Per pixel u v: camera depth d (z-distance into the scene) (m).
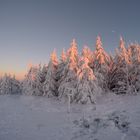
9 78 60.09
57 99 30.78
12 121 15.83
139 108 16.52
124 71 30.09
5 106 25.30
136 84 29.11
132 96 26.52
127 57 31.42
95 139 10.73
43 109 22.36
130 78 30.31
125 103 21.12
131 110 16.25
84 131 12.50
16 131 12.79
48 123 15.11
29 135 11.88
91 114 17.58
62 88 28.22
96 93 26.03
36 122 15.48
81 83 25.56
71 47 30.31
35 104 26.86
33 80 40.91
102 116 15.98
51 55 37.78
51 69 34.88
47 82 34.69
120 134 11.03
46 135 11.88
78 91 25.44
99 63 32.00
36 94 40.25
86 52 34.41
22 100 32.38
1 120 16.19
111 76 34.00
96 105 22.91
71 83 27.36
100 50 32.34
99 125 13.54
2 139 10.99
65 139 11.02
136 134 10.47
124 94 29.44
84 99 24.52
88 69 26.12
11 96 41.38
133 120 13.06
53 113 19.61
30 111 21.00
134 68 30.28
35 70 42.03
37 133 12.33
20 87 61.72
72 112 19.67
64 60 35.53
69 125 14.25
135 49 33.16
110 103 23.11
